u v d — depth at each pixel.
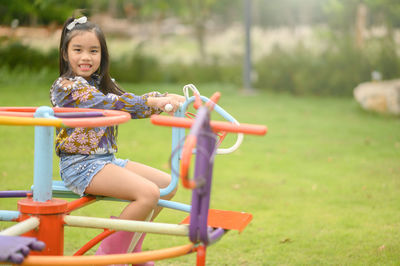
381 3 15.83
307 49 15.79
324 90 14.63
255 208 4.46
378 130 9.00
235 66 17.66
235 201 4.66
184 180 1.56
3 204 4.21
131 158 5.86
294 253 3.40
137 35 21.41
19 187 4.51
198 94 2.28
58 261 1.77
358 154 6.92
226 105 11.65
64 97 2.40
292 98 13.84
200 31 20.34
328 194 4.94
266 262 3.24
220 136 2.26
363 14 16.16
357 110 11.52
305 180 5.48
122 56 17.00
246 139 7.92
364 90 11.34
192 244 1.90
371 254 3.36
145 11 20.81
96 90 2.41
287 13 21.52
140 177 2.28
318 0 21.00
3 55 15.00
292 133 8.52
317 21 21.22
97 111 2.31
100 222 2.05
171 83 16.70
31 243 1.69
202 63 17.92
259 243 3.60
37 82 13.88
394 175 5.72
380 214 4.29
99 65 2.62
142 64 16.86
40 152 2.05
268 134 8.34
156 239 3.66
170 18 23.81
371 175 5.72
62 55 2.57
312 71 14.88
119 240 2.26
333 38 15.80
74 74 2.54
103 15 20.92
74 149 2.35
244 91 14.80
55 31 15.78
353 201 4.70
